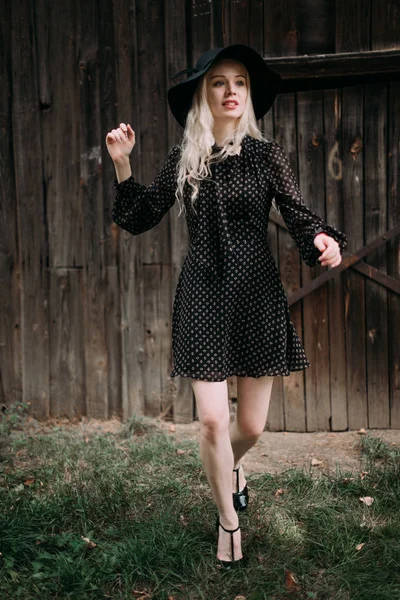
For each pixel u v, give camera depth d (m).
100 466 3.29
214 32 3.94
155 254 4.14
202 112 2.35
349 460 3.51
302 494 2.94
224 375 2.27
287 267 4.03
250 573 2.33
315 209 3.99
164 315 4.16
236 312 2.33
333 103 3.91
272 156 2.35
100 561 2.36
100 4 4.02
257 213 2.32
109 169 4.11
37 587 2.22
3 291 4.28
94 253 4.17
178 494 2.94
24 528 2.54
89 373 4.24
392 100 3.87
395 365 4.02
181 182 2.34
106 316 4.20
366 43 3.84
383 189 3.92
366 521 2.69
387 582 2.25
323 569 2.38
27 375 4.29
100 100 4.07
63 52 4.07
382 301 3.99
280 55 3.89
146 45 4.01
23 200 4.19
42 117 4.13
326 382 4.07
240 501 2.72
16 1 4.07
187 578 2.33
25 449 3.61
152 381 4.20
